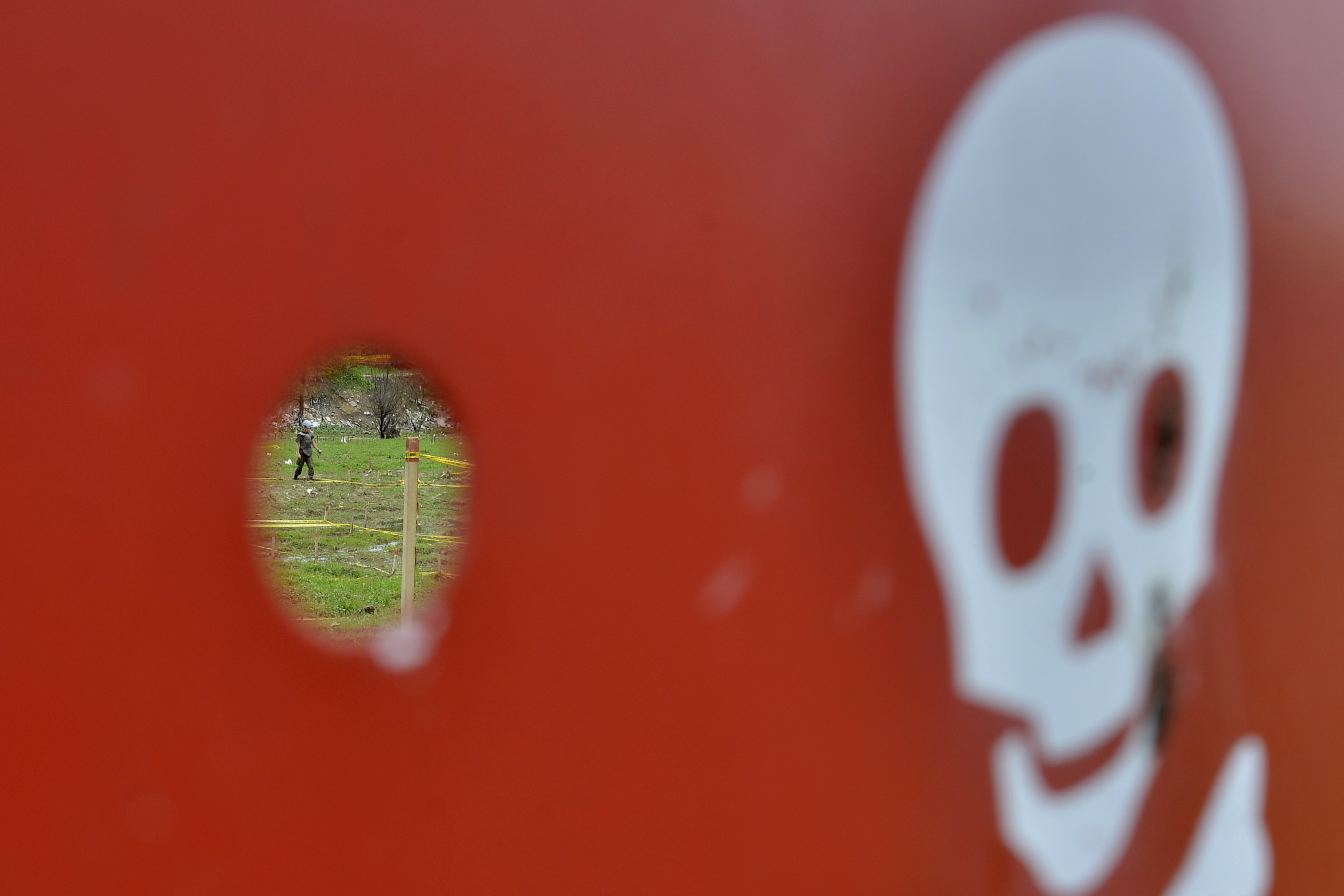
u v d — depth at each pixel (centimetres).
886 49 133
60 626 109
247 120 112
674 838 128
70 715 110
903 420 136
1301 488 167
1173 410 153
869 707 136
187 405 111
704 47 126
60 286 108
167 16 110
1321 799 171
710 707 129
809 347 131
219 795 113
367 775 117
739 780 131
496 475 120
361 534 1119
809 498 132
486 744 121
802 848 134
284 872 115
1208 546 158
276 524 1151
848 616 134
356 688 117
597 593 124
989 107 138
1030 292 141
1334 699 171
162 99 110
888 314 134
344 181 114
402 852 118
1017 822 144
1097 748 149
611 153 123
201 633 112
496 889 122
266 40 112
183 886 113
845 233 132
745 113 128
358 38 115
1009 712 143
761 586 130
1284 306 164
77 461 109
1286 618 166
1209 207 155
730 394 128
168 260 110
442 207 117
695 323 126
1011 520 142
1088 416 146
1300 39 163
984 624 141
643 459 125
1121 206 146
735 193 127
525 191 120
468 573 120
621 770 126
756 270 129
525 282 120
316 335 114
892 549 136
